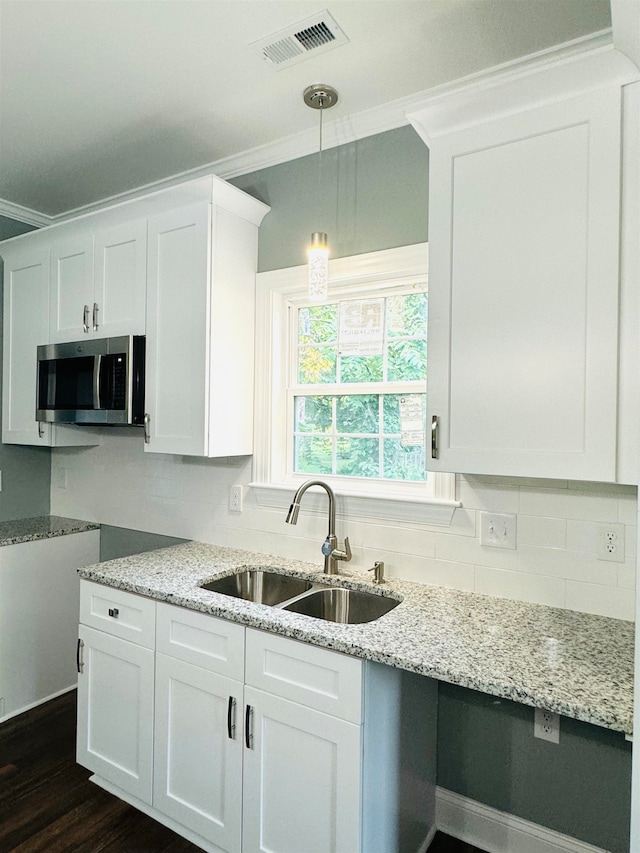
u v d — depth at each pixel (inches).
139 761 78.2
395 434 89.4
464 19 65.7
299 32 67.8
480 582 76.9
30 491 128.7
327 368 96.2
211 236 89.0
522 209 61.1
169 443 93.0
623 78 55.6
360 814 58.0
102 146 96.3
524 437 60.7
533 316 60.3
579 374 57.8
